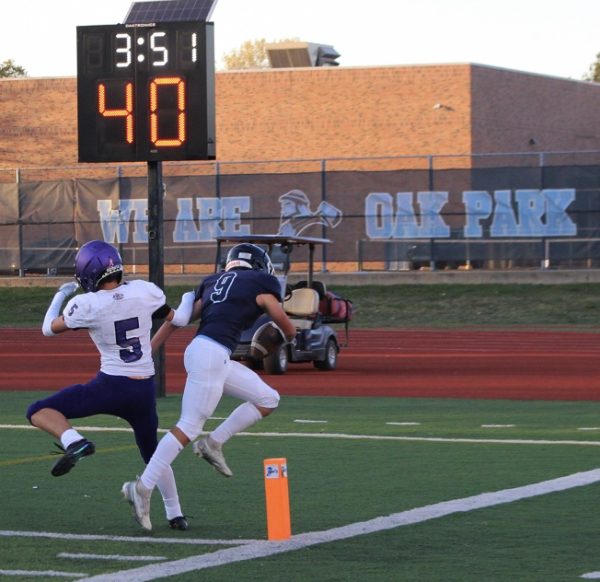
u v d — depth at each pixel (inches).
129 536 734.5
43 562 662.5
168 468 746.8
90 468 1003.3
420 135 4503.0
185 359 753.0
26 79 4756.4
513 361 2121.1
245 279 763.4
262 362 1983.3
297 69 4611.2
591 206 3472.0
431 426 1258.0
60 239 3784.5
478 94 4475.9
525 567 643.5
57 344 2605.8
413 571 635.5
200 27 1485.0
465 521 769.6
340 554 677.9
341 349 2420.0
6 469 1000.2
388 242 3631.9
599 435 1180.5
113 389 724.7
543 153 3474.4
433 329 2987.2
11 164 4773.6
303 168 4618.6
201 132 1489.9
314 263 3725.4
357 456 1055.6
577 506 817.5
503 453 1065.5
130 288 730.8
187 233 3745.1
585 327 2994.6
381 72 4537.4
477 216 3558.1
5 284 3759.8
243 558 668.1
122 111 1509.6
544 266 3503.9
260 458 1049.5
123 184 3742.6
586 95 4955.7
